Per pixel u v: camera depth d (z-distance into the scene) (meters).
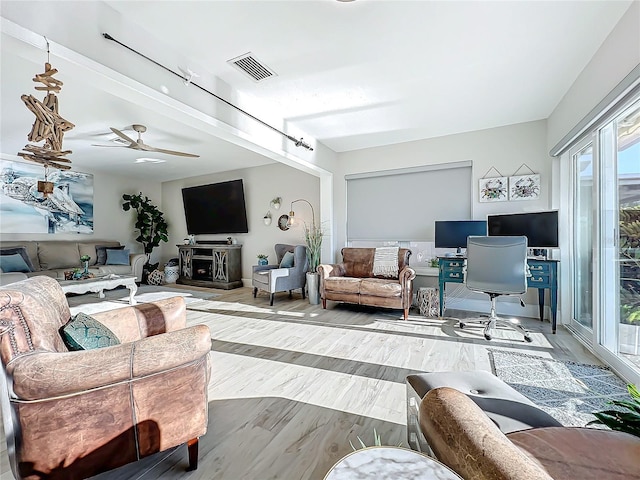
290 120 3.72
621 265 2.28
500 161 3.92
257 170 6.19
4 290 1.14
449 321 3.65
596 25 2.08
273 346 2.86
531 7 1.92
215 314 4.03
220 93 2.74
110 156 5.22
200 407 1.35
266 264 5.67
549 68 2.61
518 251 2.90
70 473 1.09
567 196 3.40
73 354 1.12
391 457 0.68
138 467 1.39
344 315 3.96
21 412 1.04
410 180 4.55
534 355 2.57
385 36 2.19
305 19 2.01
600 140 2.50
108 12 1.85
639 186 2.08
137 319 1.78
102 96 2.98
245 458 1.43
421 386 1.23
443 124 3.87
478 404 1.07
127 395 1.17
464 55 2.43
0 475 1.33
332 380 2.19
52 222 5.64
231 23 2.04
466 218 4.18
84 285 3.96
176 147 4.80
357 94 3.07
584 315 3.09
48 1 1.57
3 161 5.04
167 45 2.25
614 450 0.81
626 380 2.10
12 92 2.82
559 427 0.94
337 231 5.09
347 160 5.00
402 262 4.25
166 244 7.65
